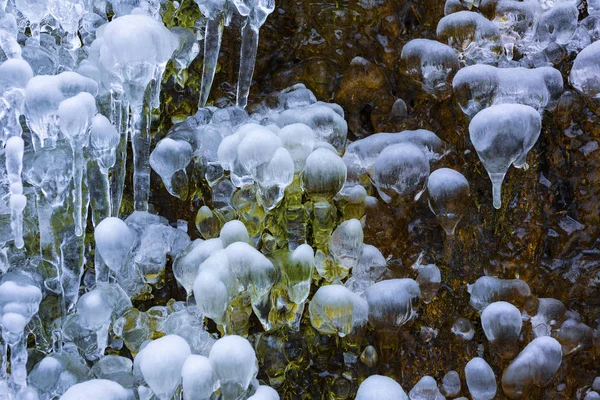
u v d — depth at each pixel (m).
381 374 1.12
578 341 1.13
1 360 1.07
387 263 1.13
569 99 1.14
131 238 1.06
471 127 1.06
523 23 1.14
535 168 1.15
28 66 1.06
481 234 1.14
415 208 1.13
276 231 1.11
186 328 1.07
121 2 1.11
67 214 1.09
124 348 1.12
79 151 1.05
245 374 1.00
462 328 1.13
